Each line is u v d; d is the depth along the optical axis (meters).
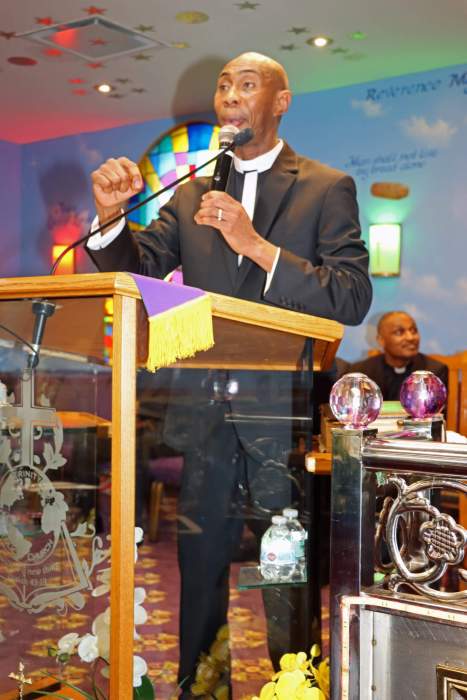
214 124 6.03
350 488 1.11
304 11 4.76
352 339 6.07
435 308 5.78
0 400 1.15
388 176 5.96
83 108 6.75
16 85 6.17
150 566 1.96
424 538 1.08
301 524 1.63
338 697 1.11
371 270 5.91
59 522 1.13
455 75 5.70
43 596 1.15
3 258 7.86
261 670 1.70
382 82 5.99
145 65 5.68
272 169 2.00
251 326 1.30
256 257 1.66
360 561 1.10
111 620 1.05
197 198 2.05
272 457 1.62
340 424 1.61
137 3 4.69
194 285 1.96
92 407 1.08
